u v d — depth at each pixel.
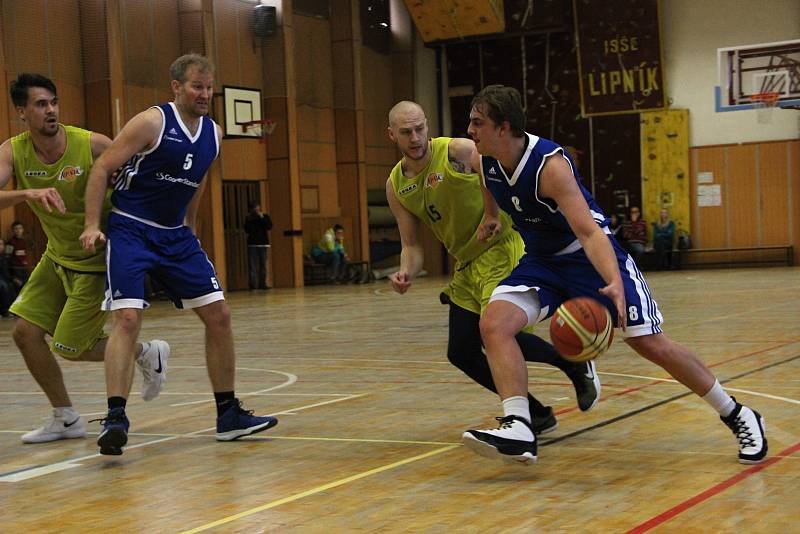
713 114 25.53
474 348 4.84
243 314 15.09
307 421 5.54
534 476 3.96
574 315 3.61
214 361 4.99
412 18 26.81
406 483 3.93
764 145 25.17
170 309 17.58
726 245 25.59
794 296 14.33
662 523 3.19
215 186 22.06
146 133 4.66
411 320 12.80
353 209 26.11
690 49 25.61
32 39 18.59
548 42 26.61
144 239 4.79
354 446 4.75
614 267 3.71
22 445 5.14
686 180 25.81
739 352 7.96
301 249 24.22
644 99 25.91
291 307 16.36
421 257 5.03
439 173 4.74
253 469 4.30
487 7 25.92
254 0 23.58
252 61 23.55
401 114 4.68
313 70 25.34
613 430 4.87
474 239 4.78
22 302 5.14
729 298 14.32
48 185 4.94
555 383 6.70
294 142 24.00
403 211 5.01
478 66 27.39
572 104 26.55
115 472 4.36
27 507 3.76
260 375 7.85
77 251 5.02
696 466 4.01
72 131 5.01
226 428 4.99
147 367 5.31
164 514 3.57
